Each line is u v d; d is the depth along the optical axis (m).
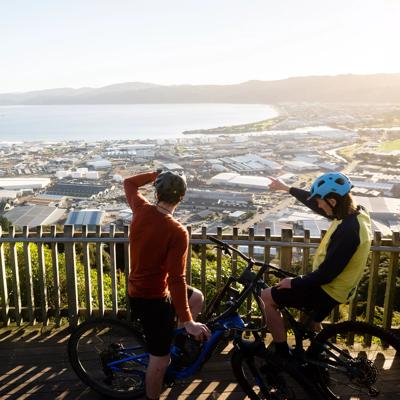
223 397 3.82
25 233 4.98
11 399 3.79
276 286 3.46
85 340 4.66
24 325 5.16
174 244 3.08
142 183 3.64
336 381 3.61
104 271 8.93
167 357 3.33
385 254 11.03
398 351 3.37
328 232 3.53
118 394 3.80
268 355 3.39
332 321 4.88
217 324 3.48
